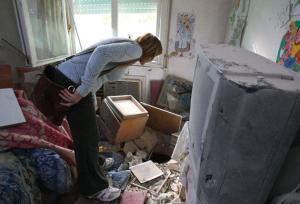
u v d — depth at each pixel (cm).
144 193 154
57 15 243
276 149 52
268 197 64
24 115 145
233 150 54
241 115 51
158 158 227
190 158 92
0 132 128
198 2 243
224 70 58
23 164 126
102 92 271
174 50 263
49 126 155
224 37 252
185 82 268
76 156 137
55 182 132
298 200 60
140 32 269
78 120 130
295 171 59
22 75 235
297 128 51
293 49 120
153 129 237
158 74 275
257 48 171
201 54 83
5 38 229
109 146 211
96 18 266
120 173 170
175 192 157
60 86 124
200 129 76
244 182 57
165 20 251
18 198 106
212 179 62
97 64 115
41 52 234
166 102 270
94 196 146
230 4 239
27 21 207
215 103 57
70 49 267
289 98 48
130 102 226
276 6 144
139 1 254
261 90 48
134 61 129
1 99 146
